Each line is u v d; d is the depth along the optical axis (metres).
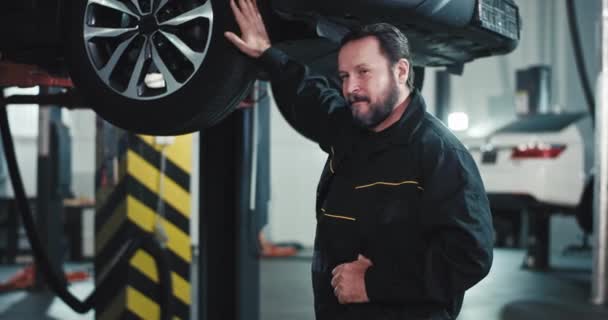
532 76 10.33
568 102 10.98
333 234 1.96
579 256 10.20
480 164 8.23
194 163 9.95
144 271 3.32
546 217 8.51
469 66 11.18
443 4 2.14
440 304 1.88
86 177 9.86
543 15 11.12
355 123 2.01
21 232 9.18
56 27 2.45
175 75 2.26
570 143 7.82
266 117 3.54
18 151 9.20
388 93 1.88
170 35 2.18
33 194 9.27
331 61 2.54
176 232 3.36
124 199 3.29
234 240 3.26
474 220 1.78
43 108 6.81
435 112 11.12
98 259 3.33
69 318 5.79
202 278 3.27
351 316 1.92
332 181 2.06
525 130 8.12
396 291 1.84
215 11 2.12
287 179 10.77
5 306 6.24
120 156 3.30
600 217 6.58
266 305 6.23
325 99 2.18
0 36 2.51
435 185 1.82
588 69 10.90
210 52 2.12
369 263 1.88
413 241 1.86
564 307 6.27
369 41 1.88
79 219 9.18
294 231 10.77
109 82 2.27
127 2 2.25
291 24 2.17
